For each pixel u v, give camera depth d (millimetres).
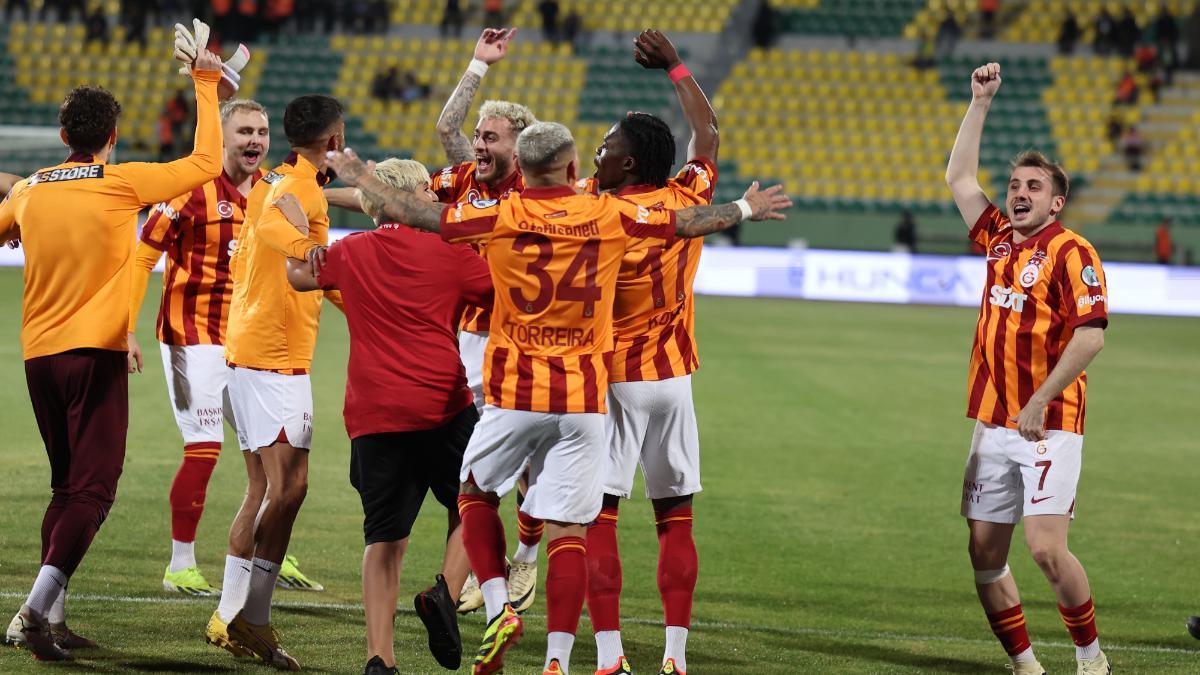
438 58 59812
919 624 11305
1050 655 10477
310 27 60844
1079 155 56312
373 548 8766
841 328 37094
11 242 9961
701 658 9992
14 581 10984
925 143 57188
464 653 9883
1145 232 52188
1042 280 9219
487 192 10273
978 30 61469
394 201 8273
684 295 9156
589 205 8125
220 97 10797
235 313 10086
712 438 20266
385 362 8688
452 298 8750
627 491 9180
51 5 60531
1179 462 19734
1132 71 59562
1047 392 8930
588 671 9555
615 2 62688
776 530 14664
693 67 60000
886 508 16016
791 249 47719
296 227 9117
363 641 9984
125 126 56469
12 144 44875
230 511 14398
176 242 11562
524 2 62531
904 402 24547
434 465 8969
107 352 9453
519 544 11664
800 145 57094
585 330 8180
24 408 20250
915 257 46844
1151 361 32344
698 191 9273
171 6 60094
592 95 58375
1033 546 9242
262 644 9211
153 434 18578
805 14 61938
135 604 10703
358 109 57344
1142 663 10250
